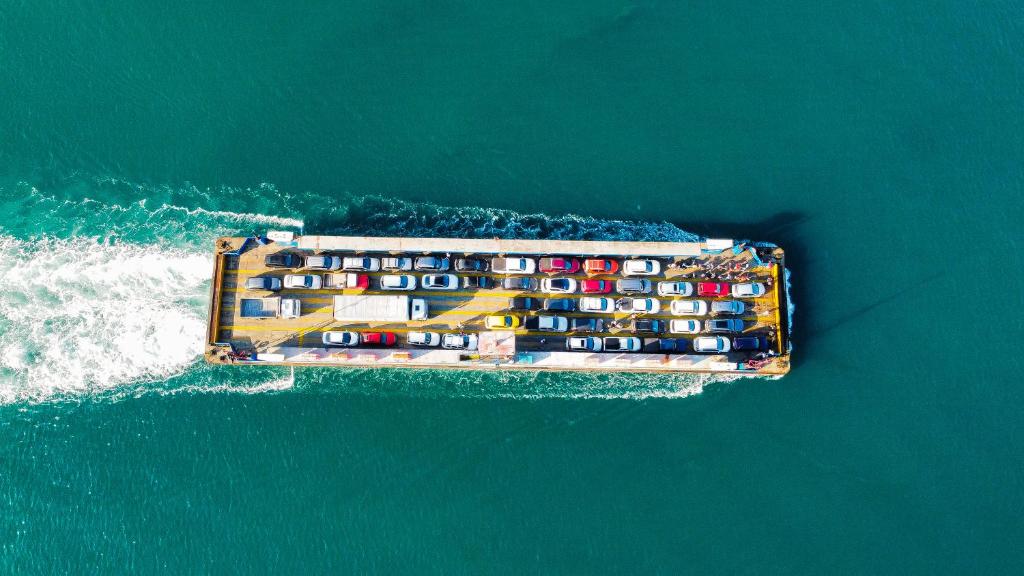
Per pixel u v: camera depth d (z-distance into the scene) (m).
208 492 62.72
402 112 72.19
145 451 63.81
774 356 64.81
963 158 72.44
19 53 71.69
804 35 75.19
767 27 75.19
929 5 75.69
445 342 63.38
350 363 63.94
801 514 63.28
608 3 75.25
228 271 65.19
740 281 66.38
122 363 66.38
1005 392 66.31
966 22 75.31
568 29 74.81
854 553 62.44
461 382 66.00
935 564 62.28
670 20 75.19
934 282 69.06
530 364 63.59
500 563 61.62
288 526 62.06
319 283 64.38
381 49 73.69
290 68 72.75
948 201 71.19
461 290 65.56
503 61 73.88
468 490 63.19
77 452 63.81
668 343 64.88
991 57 75.06
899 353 67.25
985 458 64.88
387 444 64.25
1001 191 71.50
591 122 72.62
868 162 72.12
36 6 72.50
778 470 64.38
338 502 62.66
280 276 65.31
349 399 65.38
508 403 65.69
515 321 64.31
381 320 63.00
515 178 71.06
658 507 63.12
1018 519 63.47
